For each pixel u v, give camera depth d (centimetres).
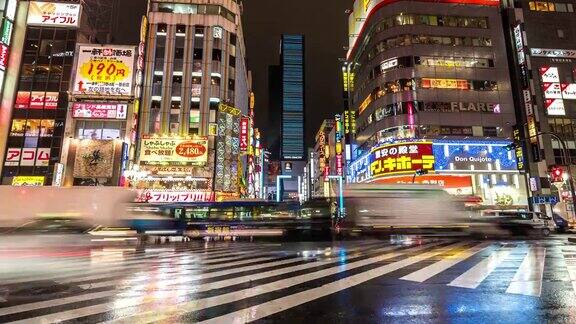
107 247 1559
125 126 4431
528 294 622
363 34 5825
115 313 523
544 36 4934
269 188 14312
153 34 4966
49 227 1396
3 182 4050
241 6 5994
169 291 677
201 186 4503
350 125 6425
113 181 4188
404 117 4678
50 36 4528
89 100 4425
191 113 4769
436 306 547
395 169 4516
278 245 1923
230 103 4984
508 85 4872
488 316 490
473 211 2567
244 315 501
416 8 5106
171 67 4888
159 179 4478
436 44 4959
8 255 1341
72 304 582
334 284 729
